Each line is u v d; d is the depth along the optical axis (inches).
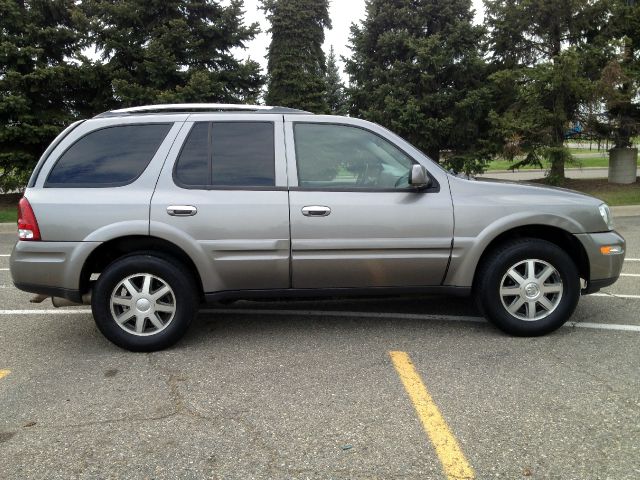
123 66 572.1
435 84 592.7
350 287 169.2
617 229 397.4
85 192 160.6
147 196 160.1
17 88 517.7
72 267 158.2
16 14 520.7
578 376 142.3
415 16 606.9
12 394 136.7
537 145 565.3
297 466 104.2
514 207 166.6
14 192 657.0
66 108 577.6
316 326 187.0
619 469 101.7
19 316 205.5
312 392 135.6
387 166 169.3
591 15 556.7
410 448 109.7
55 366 155.0
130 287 162.6
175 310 164.1
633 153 616.4
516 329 170.1
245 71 598.9
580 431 115.2
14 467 104.8
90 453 109.3
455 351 161.3
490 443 111.1
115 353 164.9
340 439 113.6
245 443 112.6
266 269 163.8
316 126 169.3
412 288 170.7
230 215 160.6
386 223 163.9
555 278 170.1
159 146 165.2
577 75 543.2
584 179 680.4
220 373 148.3
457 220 165.6
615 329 178.7
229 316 200.1
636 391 133.1
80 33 552.1
